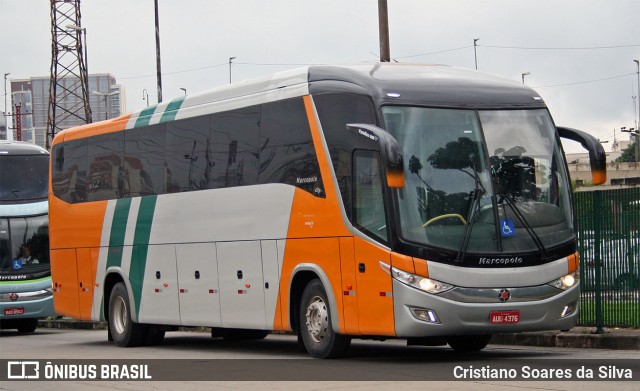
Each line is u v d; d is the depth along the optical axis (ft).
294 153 51.72
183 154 61.72
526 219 46.85
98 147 71.31
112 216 69.00
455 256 45.21
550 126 49.29
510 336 58.75
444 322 44.88
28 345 74.59
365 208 47.03
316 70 51.21
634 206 53.11
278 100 53.26
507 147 47.70
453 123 47.21
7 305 96.53
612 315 54.60
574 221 48.44
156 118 64.80
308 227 50.44
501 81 50.29
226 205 57.36
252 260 55.06
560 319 47.06
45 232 99.86
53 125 186.09
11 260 97.60
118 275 69.15
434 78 48.85
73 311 73.82
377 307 46.14
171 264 62.64
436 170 46.21
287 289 52.08
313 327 50.67
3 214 98.43
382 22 86.74
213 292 58.65
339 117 48.75
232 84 57.98
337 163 48.67
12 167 100.53
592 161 48.49
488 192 46.55
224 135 57.88
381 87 47.24
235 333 69.72
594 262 55.52
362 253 46.93
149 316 65.21
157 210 64.08
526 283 46.16
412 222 45.34
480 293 45.34
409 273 44.96
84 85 185.37
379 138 43.86
